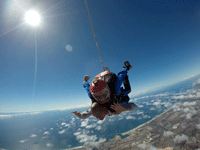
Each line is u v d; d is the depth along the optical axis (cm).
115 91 156
